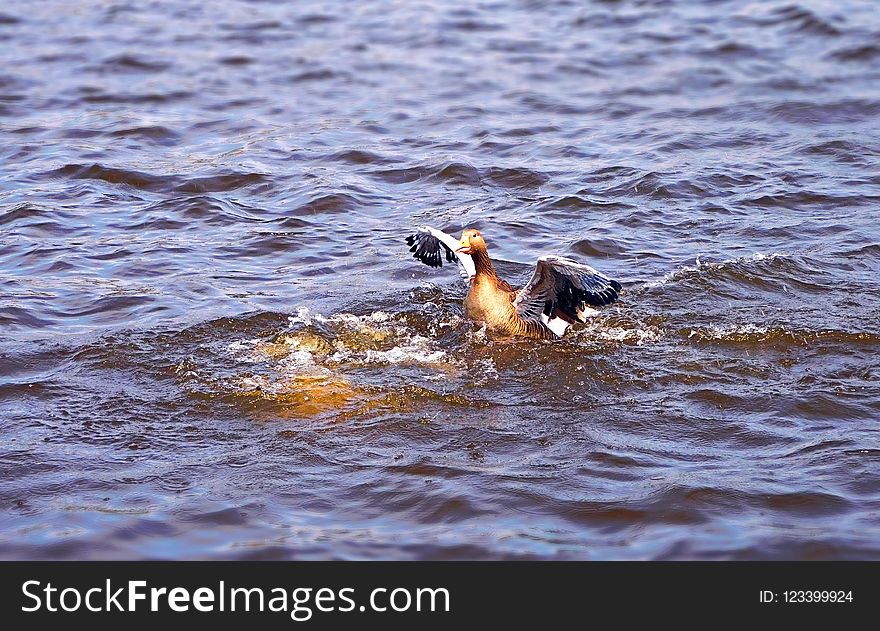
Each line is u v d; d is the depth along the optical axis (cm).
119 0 3628
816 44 3008
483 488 1098
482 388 1341
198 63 2966
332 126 2498
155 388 1330
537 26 3306
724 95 2675
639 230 1900
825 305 1573
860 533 1005
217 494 1091
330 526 1040
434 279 1708
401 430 1229
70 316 1547
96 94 2709
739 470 1124
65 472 1133
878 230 1866
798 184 2097
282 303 1600
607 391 1331
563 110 2608
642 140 2386
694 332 1490
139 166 2223
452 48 3109
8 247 1819
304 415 1263
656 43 3091
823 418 1243
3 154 2291
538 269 1480
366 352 1445
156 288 1650
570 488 1098
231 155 2300
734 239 1847
